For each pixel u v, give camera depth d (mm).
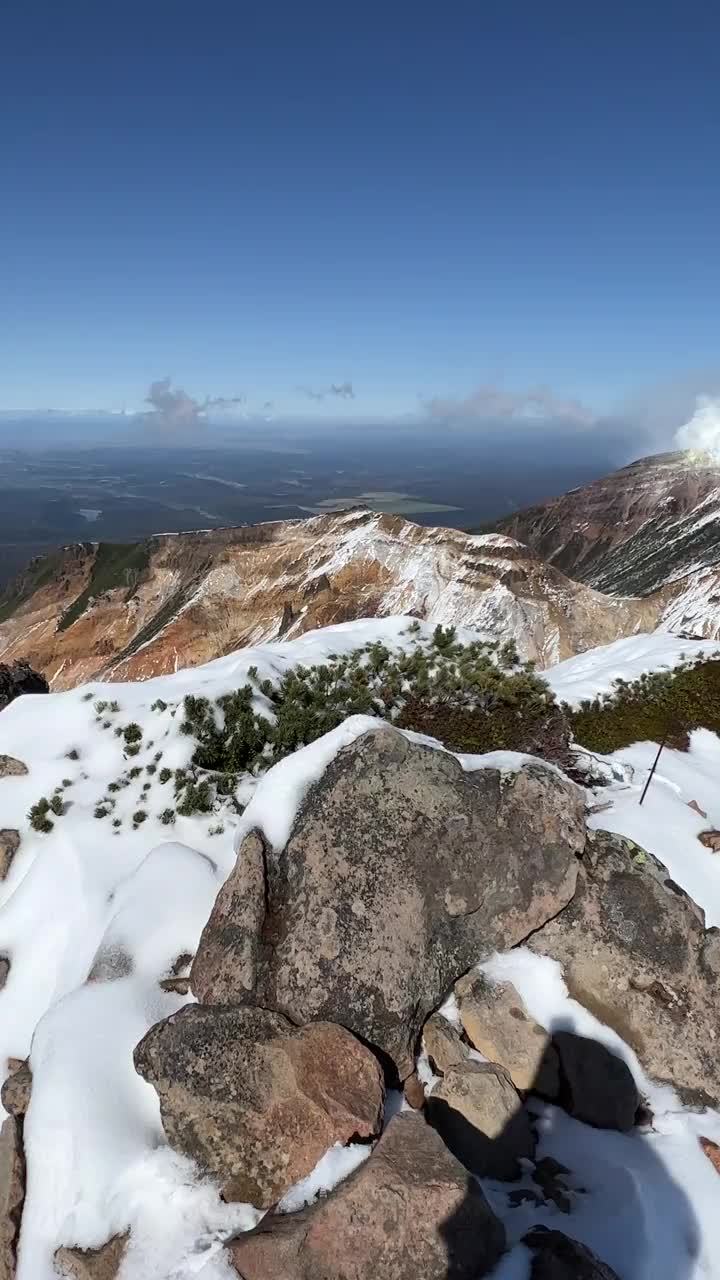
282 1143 5531
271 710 12008
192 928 7957
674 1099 6344
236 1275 4758
